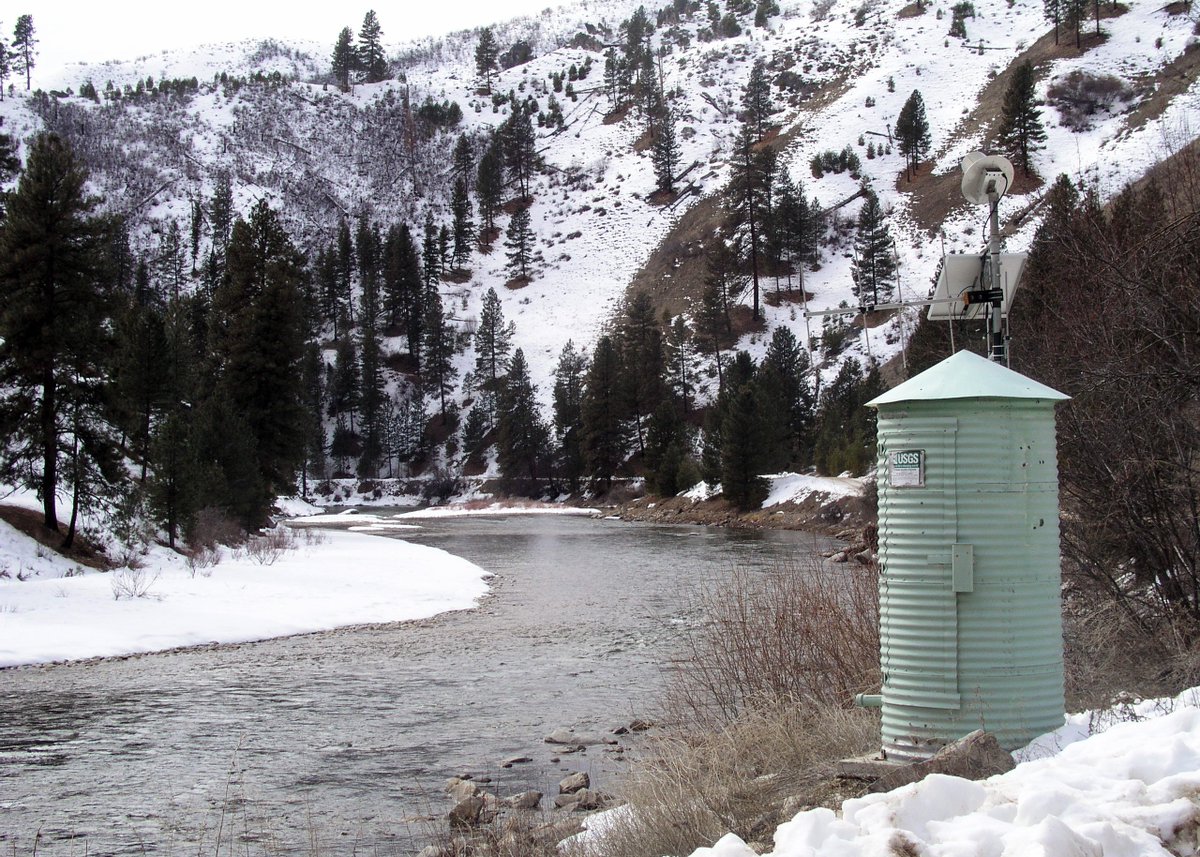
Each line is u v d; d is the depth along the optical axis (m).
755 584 18.09
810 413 72.00
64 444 27.84
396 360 111.94
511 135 149.62
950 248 88.31
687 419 84.50
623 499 76.94
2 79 175.00
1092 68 106.00
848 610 9.58
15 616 18.36
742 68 165.38
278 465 45.59
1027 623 5.62
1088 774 4.21
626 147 153.50
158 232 137.62
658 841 5.62
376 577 26.92
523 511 75.44
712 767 6.85
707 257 95.25
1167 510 8.41
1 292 27.50
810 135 127.31
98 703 12.74
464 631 18.98
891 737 5.86
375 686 13.78
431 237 128.62
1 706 12.58
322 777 9.30
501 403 89.44
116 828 7.84
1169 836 3.62
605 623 19.66
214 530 32.50
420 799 8.51
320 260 121.75
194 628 18.42
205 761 9.92
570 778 8.65
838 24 167.50
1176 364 8.79
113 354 28.95
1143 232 10.27
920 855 3.62
